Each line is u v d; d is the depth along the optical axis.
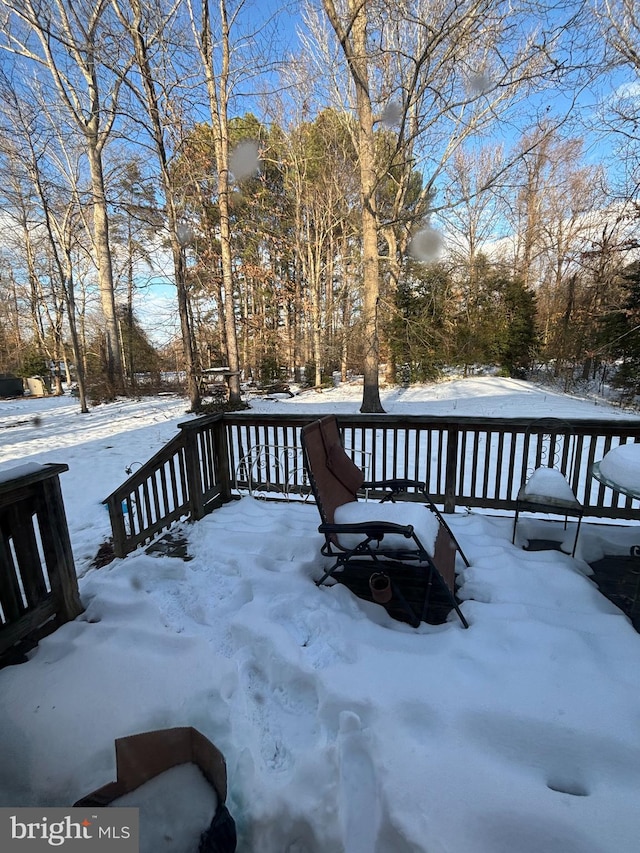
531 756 1.39
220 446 4.20
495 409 11.51
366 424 3.84
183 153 10.96
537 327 19.47
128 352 23.72
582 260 15.41
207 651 2.06
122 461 7.34
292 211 20.39
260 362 19.97
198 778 1.43
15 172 11.19
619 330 13.12
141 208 10.88
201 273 14.48
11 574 2.03
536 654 1.86
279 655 1.95
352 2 7.39
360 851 1.23
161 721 1.74
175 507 3.75
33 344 25.70
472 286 16.45
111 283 16.95
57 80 11.70
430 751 1.42
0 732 1.72
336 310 20.02
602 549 2.93
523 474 3.44
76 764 1.61
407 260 14.56
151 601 2.45
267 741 1.63
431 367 16.05
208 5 10.12
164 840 1.27
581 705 1.58
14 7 7.56
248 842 1.38
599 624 2.09
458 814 1.21
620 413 10.70
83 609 2.44
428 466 3.71
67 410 14.35
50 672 1.99
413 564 2.77
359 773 1.42
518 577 2.53
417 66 6.40
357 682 1.75
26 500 2.12
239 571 2.75
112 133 9.95
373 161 10.27
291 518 3.66
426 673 1.77
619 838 1.12
